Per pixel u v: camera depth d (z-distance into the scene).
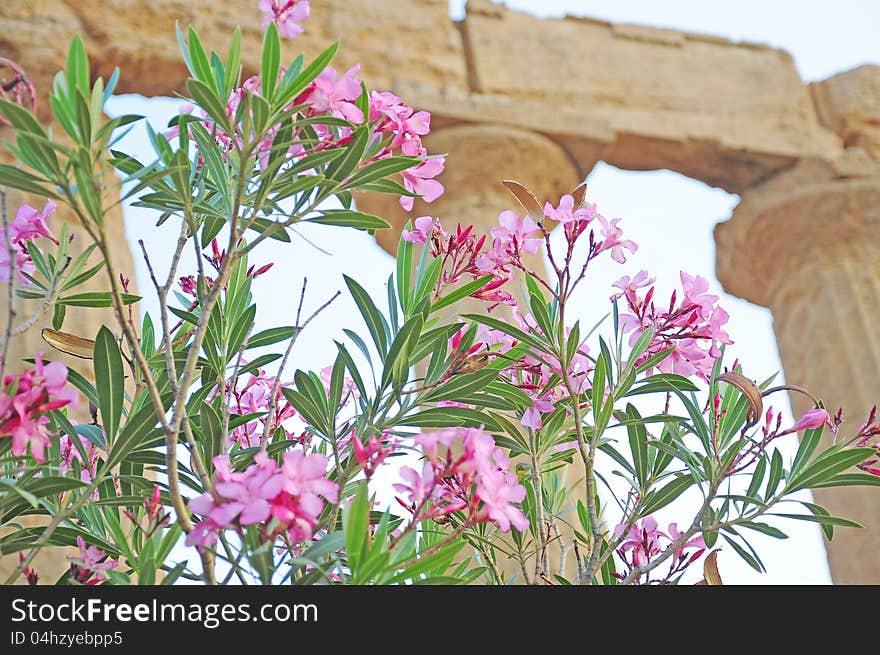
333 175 1.72
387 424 1.92
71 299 1.93
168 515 1.63
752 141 8.16
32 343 4.68
